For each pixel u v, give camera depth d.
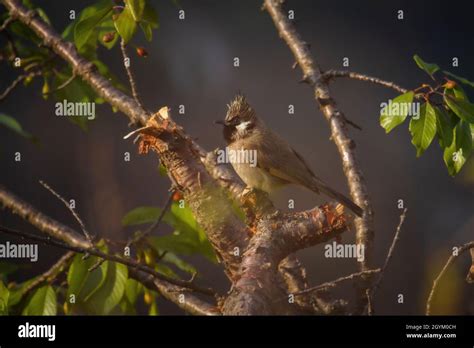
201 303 8.78
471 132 8.20
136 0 8.50
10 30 11.59
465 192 22.55
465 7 25.38
